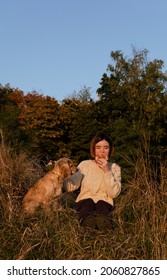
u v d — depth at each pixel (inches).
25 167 287.9
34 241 202.1
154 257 194.4
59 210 225.9
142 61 1203.2
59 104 1379.2
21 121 1309.1
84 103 1434.5
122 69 1206.9
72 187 246.8
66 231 206.2
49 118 1315.2
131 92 1104.2
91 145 245.3
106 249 197.6
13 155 294.7
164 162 259.3
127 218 233.1
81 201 235.9
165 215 211.0
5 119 584.4
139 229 211.9
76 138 1077.1
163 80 1173.7
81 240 205.8
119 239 205.5
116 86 1115.3
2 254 197.3
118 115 1092.5
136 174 253.9
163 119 1042.1
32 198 248.1
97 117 1095.6
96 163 247.4
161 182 239.1
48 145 1076.5
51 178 249.0
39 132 1286.9
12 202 240.7
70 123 1330.0
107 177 238.1
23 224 219.6
